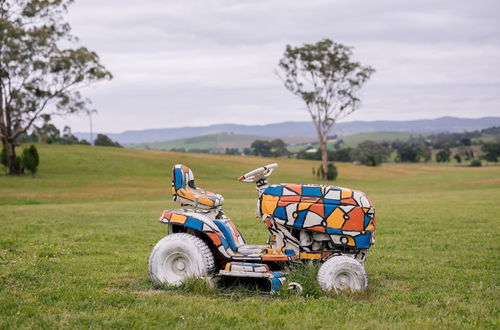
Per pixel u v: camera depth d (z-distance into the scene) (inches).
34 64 2450.8
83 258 462.6
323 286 314.8
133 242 584.1
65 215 921.5
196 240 330.3
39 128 2591.0
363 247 324.5
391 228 728.3
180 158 4111.7
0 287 336.8
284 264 332.8
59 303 294.4
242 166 3946.9
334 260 317.4
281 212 325.7
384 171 4463.6
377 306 296.8
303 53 3147.1
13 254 478.6
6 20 2464.3
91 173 2982.3
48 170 2955.2
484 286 362.3
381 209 1075.9
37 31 2442.2
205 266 325.7
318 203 324.2
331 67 3179.1
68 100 2566.4
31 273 383.6
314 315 272.4
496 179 3265.3
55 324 254.5
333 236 323.9
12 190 1909.4
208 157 4517.7
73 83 2573.8
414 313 286.0
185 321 259.4
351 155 6402.6
